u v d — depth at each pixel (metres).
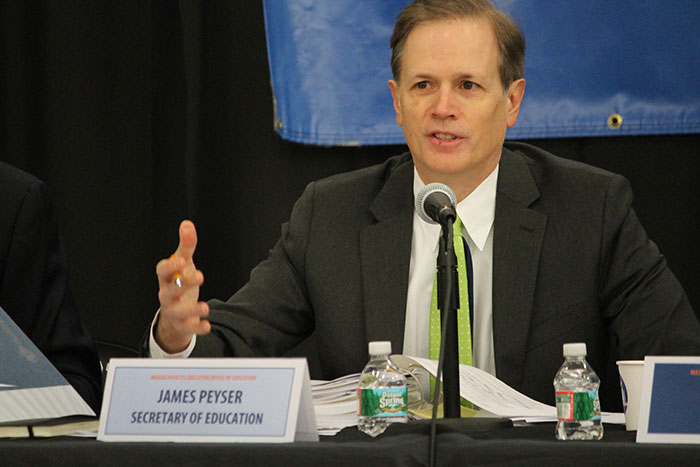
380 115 10.72
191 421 4.47
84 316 11.63
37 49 11.76
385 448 4.12
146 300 11.59
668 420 4.41
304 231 8.00
